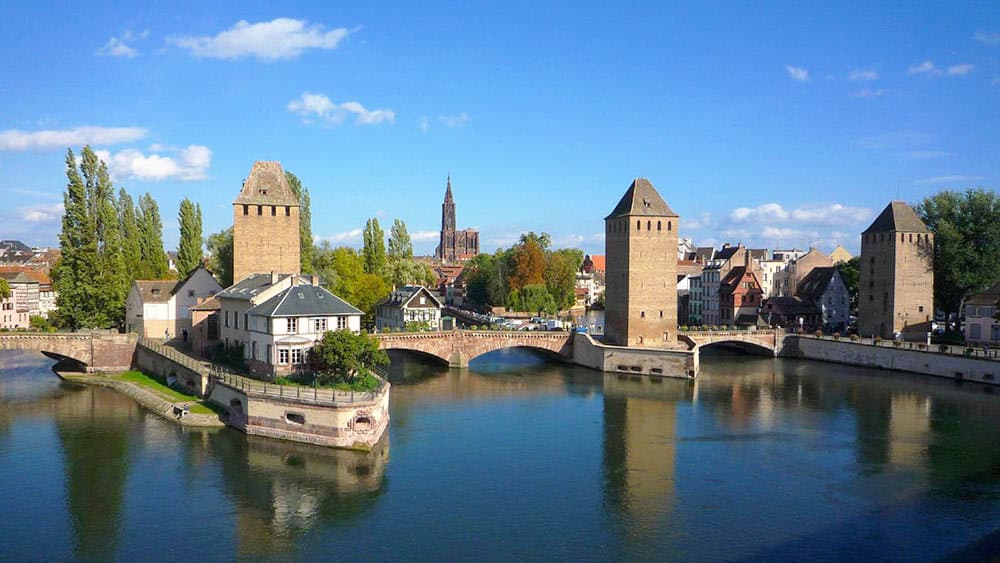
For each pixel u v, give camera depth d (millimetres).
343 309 73875
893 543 41688
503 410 75062
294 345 70875
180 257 124562
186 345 94750
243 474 52688
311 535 42719
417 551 40656
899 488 50781
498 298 170250
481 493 49594
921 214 122875
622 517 45531
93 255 99875
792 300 134875
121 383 83938
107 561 39438
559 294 170250
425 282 162625
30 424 66250
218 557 39969
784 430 66812
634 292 104562
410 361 110875
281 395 60969
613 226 109000
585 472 54250
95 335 91438
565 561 39406
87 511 46094
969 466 55656
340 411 57906
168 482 51000
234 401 65500
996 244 112875
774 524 44500
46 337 89188
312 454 57344
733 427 67938
